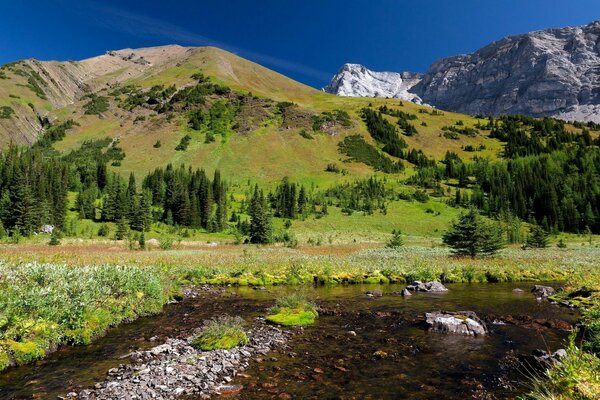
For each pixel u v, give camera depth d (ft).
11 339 39.83
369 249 228.02
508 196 466.29
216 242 275.80
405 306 71.41
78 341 45.65
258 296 82.89
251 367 38.09
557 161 577.84
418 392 32.12
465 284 104.73
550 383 22.50
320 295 84.94
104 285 59.26
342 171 608.19
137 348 44.37
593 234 380.78
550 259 158.61
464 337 49.26
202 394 31.32
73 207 380.17
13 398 30.83
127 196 367.86
